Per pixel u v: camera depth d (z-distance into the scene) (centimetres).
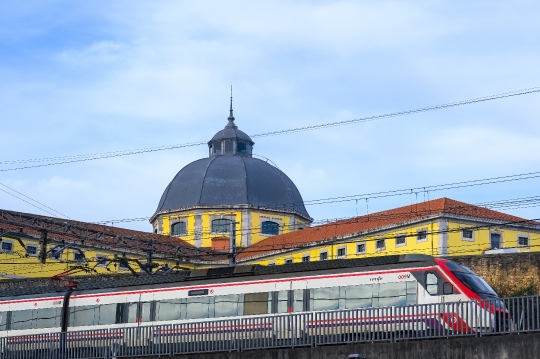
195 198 9319
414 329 3375
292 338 3484
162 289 4328
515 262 5484
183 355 3691
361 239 7719
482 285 3769
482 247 7275
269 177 9581
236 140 9938
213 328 3688
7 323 4719
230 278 4175
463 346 3089
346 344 3350
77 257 7875
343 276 3916
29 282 6738
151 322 4309
